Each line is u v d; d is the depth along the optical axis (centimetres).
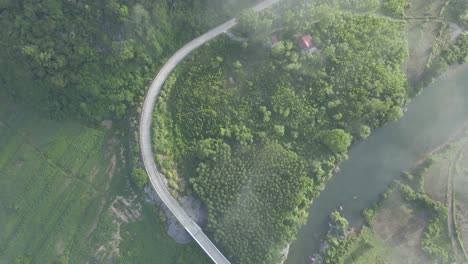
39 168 9450
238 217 8956
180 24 9544
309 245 9312
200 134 9438
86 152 9525
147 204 9300
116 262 9088
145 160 9212
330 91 9400
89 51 8888
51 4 8456
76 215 9275
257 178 9131
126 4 8738
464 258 9069
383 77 9456
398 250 9181
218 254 8975
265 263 8875
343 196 9550
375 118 9550
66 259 9056
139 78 9494
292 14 9250
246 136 9262
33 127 9594
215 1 9600
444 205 9331
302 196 9156
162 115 9494
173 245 9181
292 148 9469
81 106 9269
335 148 9250
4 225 9269
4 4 8369
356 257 9131
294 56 9369
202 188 9081
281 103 9406
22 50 8375
